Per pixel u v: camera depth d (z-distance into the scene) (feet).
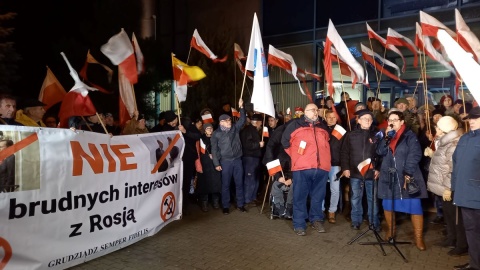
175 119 23.50
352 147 20.25
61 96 20.13
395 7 42.55
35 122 18.45
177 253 16.96
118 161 16.51
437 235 19.74
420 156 17.48
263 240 18.85
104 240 15.89
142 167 17.81
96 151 15.80
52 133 14.19
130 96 21.95
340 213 23.86
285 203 22.11
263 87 21.33
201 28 55.11
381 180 18.30
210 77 43.45
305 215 20.02
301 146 19.52
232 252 17.19
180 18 57.16
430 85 41.63
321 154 19.71
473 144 14.11
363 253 17.20
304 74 38.91
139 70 23.99
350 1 44.91
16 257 12.79
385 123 22.82
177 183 20.98
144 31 58.29
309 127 19.79
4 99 15.67
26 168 13.07
